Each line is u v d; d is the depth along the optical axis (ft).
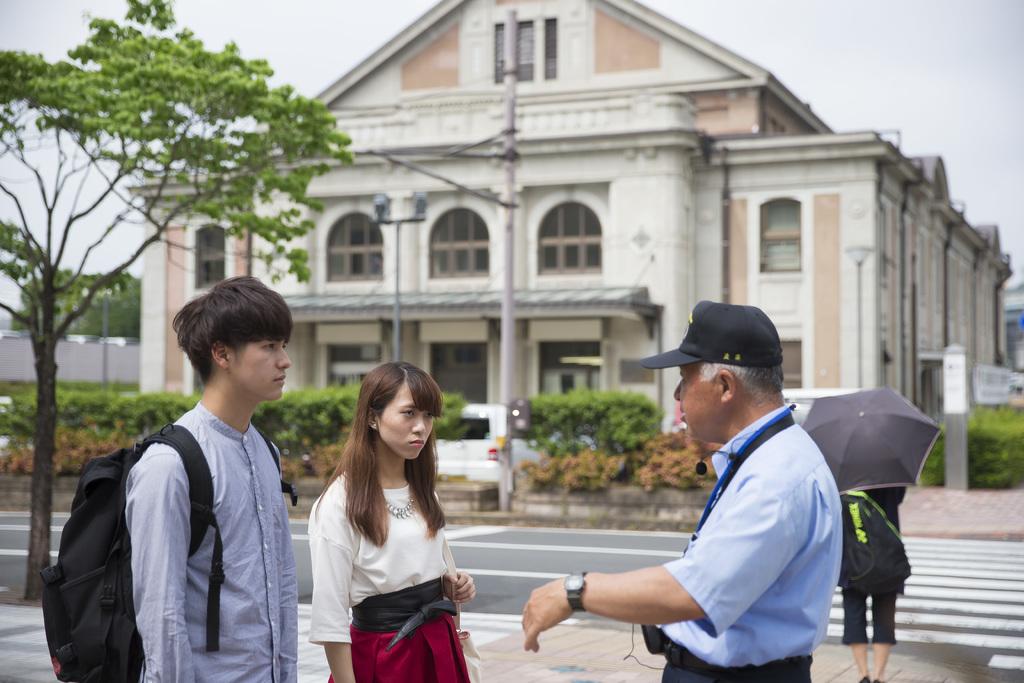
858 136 97.30
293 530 57.57
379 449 12.15
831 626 31.14
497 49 116.98
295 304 104.94
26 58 34.37
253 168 40.83
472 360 106.42
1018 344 262.67
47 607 9.23
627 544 49.88
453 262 106.73
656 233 99.09
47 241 34.81
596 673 23.04
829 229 99.30
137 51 37.83
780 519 8.30
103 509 9.22
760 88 114.93
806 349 99.76
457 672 11.96
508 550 47.52
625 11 115.55
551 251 104.17
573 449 61.46
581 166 101.60
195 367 9.79
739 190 102.12
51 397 34.94
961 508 62.59
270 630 9.56
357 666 11.69
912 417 21.15
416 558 11.88
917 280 122.62
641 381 99.40
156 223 38.45
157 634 8.71
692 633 8.80
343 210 109.70
